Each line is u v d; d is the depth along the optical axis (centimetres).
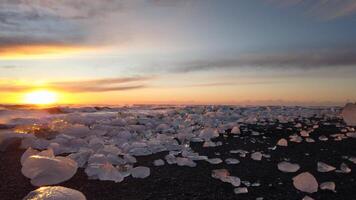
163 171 459
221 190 385
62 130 695
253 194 374
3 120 877
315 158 543
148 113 1249
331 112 1297
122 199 354
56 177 396
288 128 871
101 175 417
